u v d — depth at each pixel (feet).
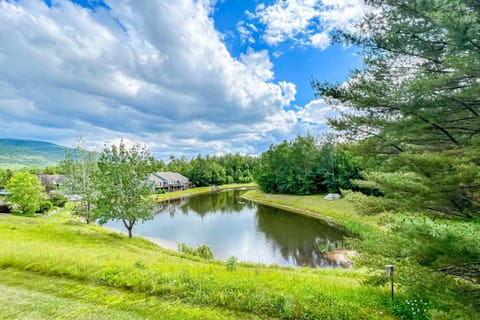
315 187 147.43
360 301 18.61
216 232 79.25
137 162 61.31
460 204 15.28
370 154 19.22
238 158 306.76
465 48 13.34
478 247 11.73
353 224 60.39
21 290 19.76
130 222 59.47
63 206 112.06
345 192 20.99
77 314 16.33
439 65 16.85
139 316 16.26
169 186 218.79
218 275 23.57
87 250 35.78
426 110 14.85
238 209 124.16
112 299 18.48
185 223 93.35
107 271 22.47
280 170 168.04
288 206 124.47
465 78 14.25
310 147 156.46
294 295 18.56
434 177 14.23
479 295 13.19
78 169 82.12
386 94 16.99
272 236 73.36
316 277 28.89
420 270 14.32
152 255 41.19
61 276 22.56
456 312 12.16
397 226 15.51
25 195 84.02
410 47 17.03
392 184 15.92
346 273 34.27
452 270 14.34
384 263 18.74
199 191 217.77
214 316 16.47
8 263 25.04
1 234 43.39
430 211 15.98
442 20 12.96
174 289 19.45
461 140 15.64
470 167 12.89
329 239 68.85
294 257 56.39
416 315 16.08
